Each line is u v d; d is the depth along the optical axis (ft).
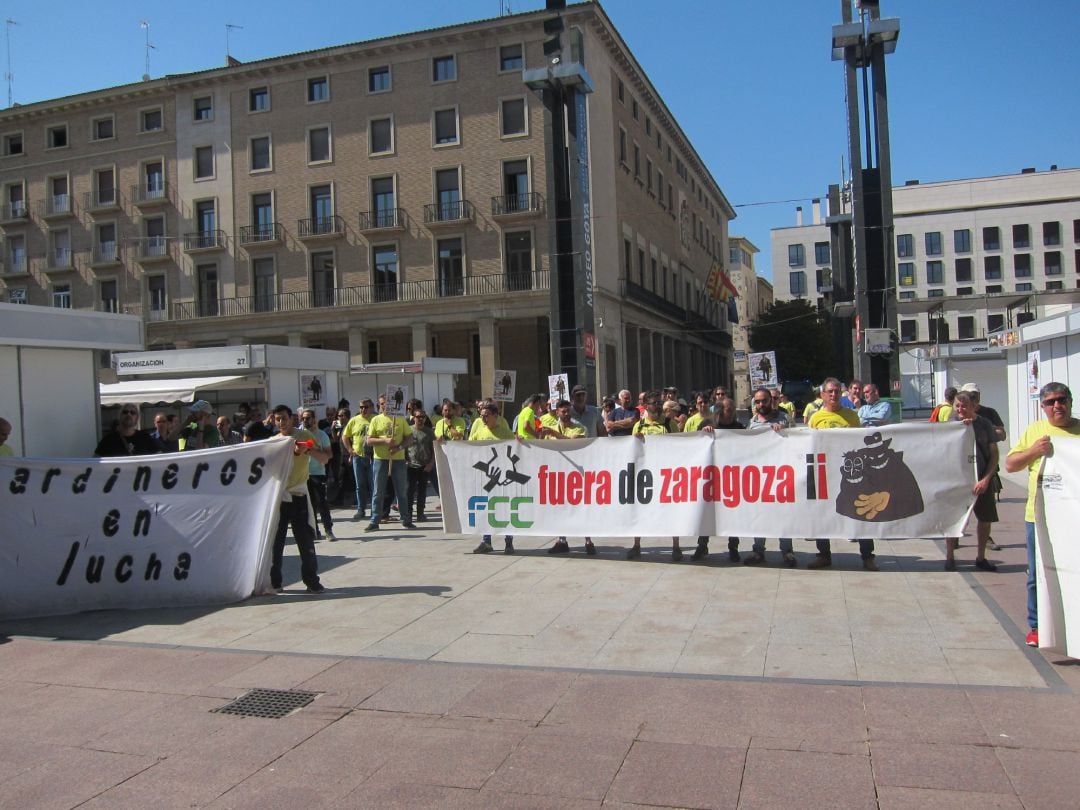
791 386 163.53
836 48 64.75
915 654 18.35
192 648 20.99
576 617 22.43
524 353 134.72
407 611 23.73
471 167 127.65
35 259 152.25
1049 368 55.36
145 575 25.71
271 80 136.98
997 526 35.19
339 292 134.10
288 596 26.35
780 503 27.86
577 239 76.02
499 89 126.52
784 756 13.43
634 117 148.36
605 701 16.17
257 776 13.51
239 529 25.99
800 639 19.74
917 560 28.55
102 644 21.71
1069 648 17.16
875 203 66.23
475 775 13.24
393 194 131.64
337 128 134.00
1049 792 11.94
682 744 14.03
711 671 17.72
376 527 40.55
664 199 168.96
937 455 26.58
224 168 140.05
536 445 31.22
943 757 13.16
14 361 33.60
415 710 16.12
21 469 25.20
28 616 24.88
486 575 28.19
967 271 280.31
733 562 29.01
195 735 15.29
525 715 15.64
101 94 145.07
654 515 29.50
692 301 194.70
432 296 129.18
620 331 135.33
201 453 26.14
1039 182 276.62
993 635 19.52
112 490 25.89
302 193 135.54
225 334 139.03
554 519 30.99
